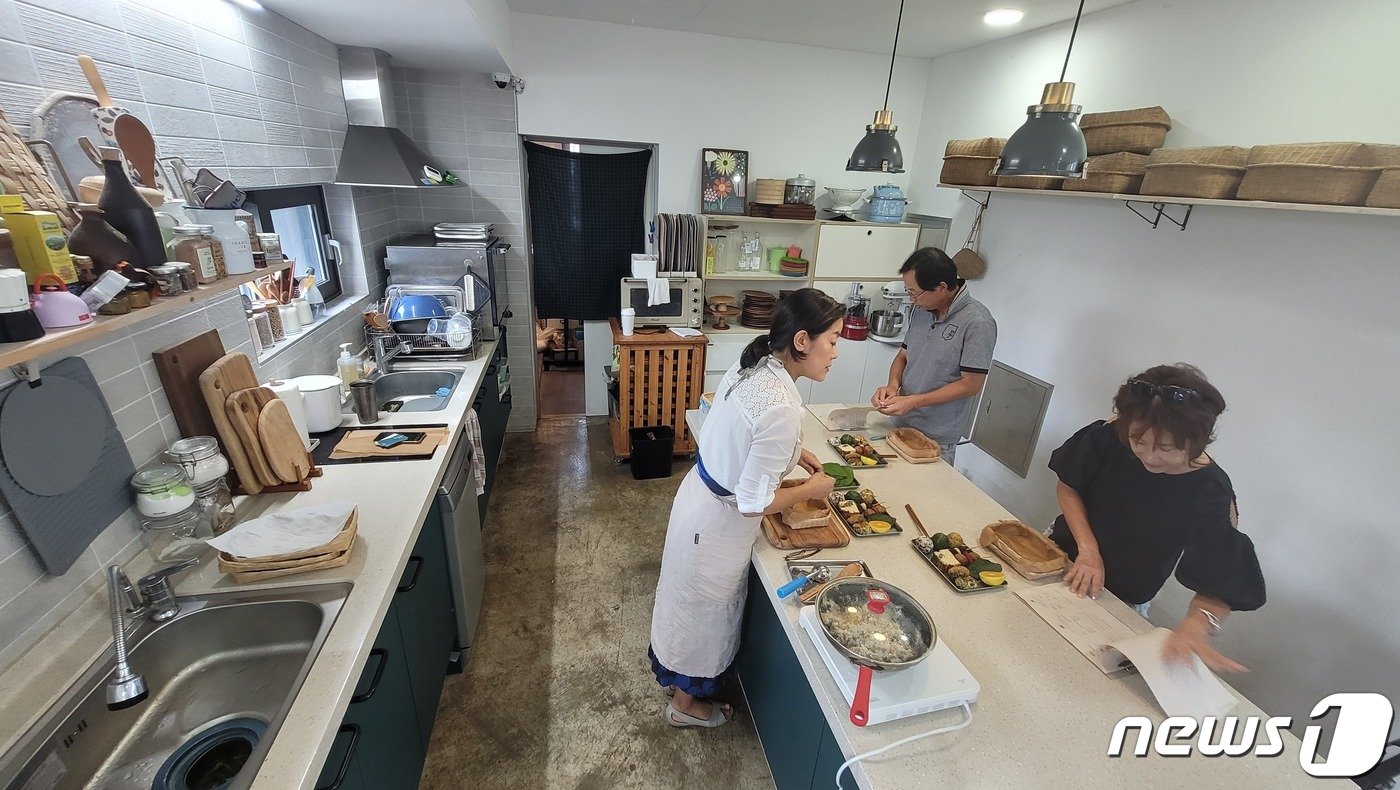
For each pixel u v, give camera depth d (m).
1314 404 1.76
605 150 4.64
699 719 1.79
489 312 3.01
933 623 1.06
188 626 1.12
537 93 3.26
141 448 1.23
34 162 0.93
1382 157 1.40
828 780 1.14
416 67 3.01
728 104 3.53
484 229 3.00
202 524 1.30
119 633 0.96
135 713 1.04
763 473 1.25
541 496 3.14
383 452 1.75
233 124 1.65
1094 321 2.52
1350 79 1.68
